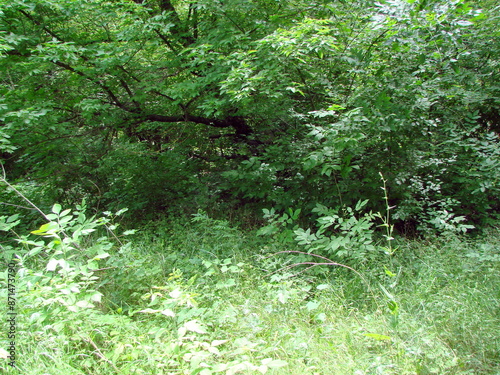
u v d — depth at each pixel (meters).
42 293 2.45
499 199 4.65
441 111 4.75
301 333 2.63
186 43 5.48
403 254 3.84
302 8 4.75
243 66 4.00
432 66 4.40
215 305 2.84
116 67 5.13
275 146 4.80
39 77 4.99
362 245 3.40
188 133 6.44
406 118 3.75
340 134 3.62
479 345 2.41
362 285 3.32
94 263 2.62
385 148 4.25
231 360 2.30
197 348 2.29
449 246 3.72
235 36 4.58
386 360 2.31
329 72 4.44
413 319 2.75
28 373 2.00
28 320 2.42
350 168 3.72
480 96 4.42
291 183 4.72
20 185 5.84
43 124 4.92
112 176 6.13
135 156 5.91
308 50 3.85
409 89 3.87
